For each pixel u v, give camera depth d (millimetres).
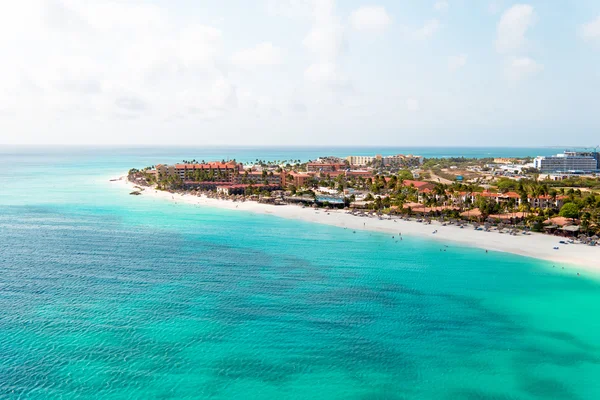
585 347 73188
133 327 76438
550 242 145250
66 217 188625
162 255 124500
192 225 173875
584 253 130625
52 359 65438
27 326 75750
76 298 89500
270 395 58719
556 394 60594
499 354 70562
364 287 99625
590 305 90438
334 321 81062
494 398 59500
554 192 198000
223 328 77062
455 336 76250
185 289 96125
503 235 156250
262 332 75938
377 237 153250
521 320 83000
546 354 70812
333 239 149625
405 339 74750
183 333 74750
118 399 56875
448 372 65188
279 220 187875
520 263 120250
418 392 60312
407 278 106562
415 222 182000
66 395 57281
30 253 124875
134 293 93062
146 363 65188
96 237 147750
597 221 157750
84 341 71000
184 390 59188
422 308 87812
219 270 110625
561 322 82312
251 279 103875
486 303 91000
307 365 66188
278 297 92312
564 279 106500
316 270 112250
